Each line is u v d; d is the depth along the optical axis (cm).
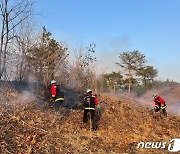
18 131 855
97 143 931
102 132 1065
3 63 1379
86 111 1114
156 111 1468
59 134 927
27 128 895
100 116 1253
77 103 1360
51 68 1501
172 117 1536
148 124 1264
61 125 1035
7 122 887
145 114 1439
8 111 998
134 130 1152
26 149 760
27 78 1528
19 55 1517
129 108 1481
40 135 867
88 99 1115
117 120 1241
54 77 1531
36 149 775
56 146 827
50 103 1246
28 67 1527
